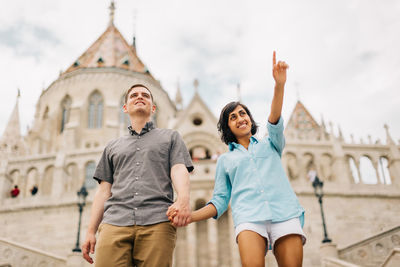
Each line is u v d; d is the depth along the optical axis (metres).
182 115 39.94
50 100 52.78
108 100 49.88
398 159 34.50
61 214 30.84
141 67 57.78
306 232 29.14
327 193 31.03
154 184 4.80
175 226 4.44
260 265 4.27
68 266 19.38
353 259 20.45
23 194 34.16
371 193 31.55
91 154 35.41
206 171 31.69
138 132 5.33
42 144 48.41
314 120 50.28
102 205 5.19
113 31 62.25
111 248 4.41
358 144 35.34
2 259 20.36
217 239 29.09
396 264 13.74
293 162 39.03
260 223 4.58
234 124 5.57
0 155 36.59
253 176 4.94
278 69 5.04
